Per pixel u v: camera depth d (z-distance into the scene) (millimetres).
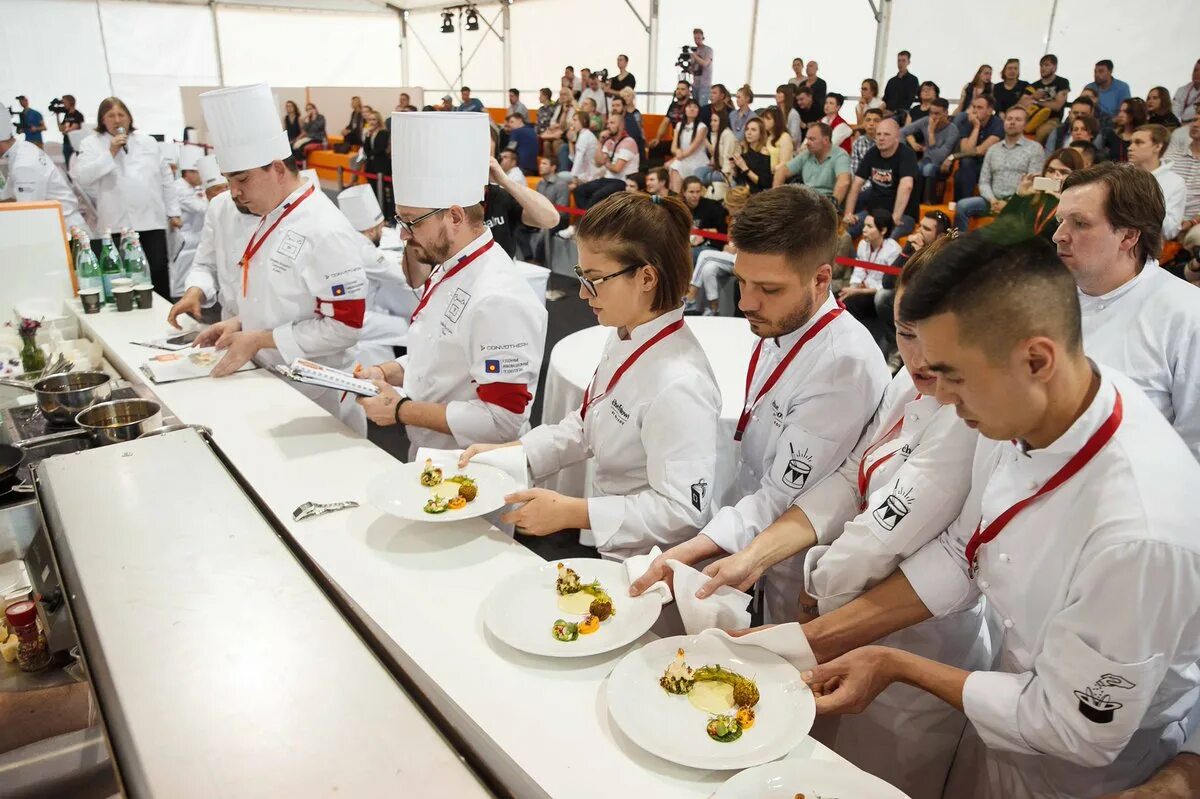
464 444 1707
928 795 1318
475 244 1757
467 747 968
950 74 5898
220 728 845
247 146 2096
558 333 5414
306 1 12719
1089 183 1687
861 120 5852
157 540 1201
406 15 13609
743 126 6539
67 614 1210
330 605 1057
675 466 1280
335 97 12492
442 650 1039
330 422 1806
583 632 1055
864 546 1144
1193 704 1058
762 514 1375
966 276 752
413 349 1877
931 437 1135
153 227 5461
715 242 5730
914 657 984
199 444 1545
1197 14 4555
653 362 1318
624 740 896
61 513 1276
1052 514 905
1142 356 1719
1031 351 770
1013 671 1034
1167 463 832
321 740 834
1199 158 3725
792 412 1396
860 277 4547
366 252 3514
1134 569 785
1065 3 5121
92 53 11797
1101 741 836
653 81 9391
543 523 1305
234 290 2631
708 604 1091
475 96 12672
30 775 998
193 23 12406
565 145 8078
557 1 10344
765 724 911
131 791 820
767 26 7711
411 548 1285
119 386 1983
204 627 1003
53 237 2730
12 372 2156
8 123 4734
